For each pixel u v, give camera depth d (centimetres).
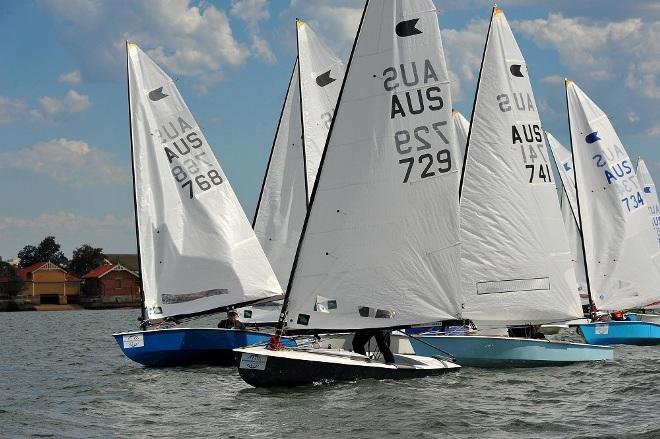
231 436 1900
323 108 3656
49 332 6681
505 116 3145
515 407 2202
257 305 3559
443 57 2556
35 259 19162
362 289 2477
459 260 2531
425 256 2509
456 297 2520
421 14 2545
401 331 2942
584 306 4112
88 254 17150
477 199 3102
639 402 2278
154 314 3225
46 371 3347
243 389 2517
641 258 4003
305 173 3619
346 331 2473
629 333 3800
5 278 14088
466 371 2770
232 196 3331
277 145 3816
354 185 2486
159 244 3256
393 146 2508
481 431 1931
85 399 2488
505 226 3100
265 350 2361
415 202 2512
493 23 3183
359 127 2497
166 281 3247
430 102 2541
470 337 2886
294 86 3806
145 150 3275
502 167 3119
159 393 2534
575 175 3994
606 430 1931
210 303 3269
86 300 14175
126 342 3036
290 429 1945
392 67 2520
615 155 4012
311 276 2467
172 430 1989
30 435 1962
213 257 3275
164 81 3319
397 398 2248
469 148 3119
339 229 2478
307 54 3650
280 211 3800
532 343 2914
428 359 2675
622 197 3994
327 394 2298
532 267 3102
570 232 5209
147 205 3259
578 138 4006
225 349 3080
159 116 3297
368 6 2511
